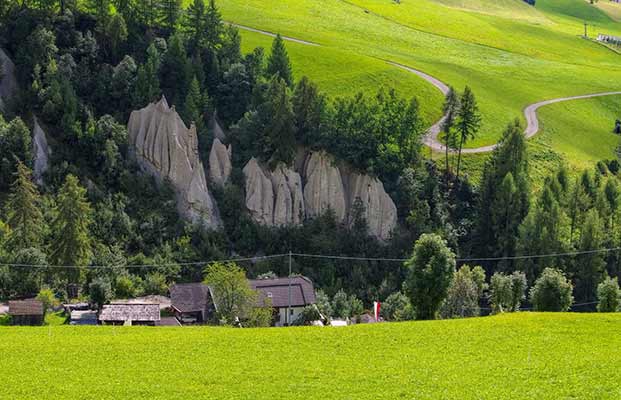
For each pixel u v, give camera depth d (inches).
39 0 6294.3
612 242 6043.3
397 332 3430.1
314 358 3048.7
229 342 3272.6
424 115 7731.3
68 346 3184.1
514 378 2785.4
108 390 2652.6
